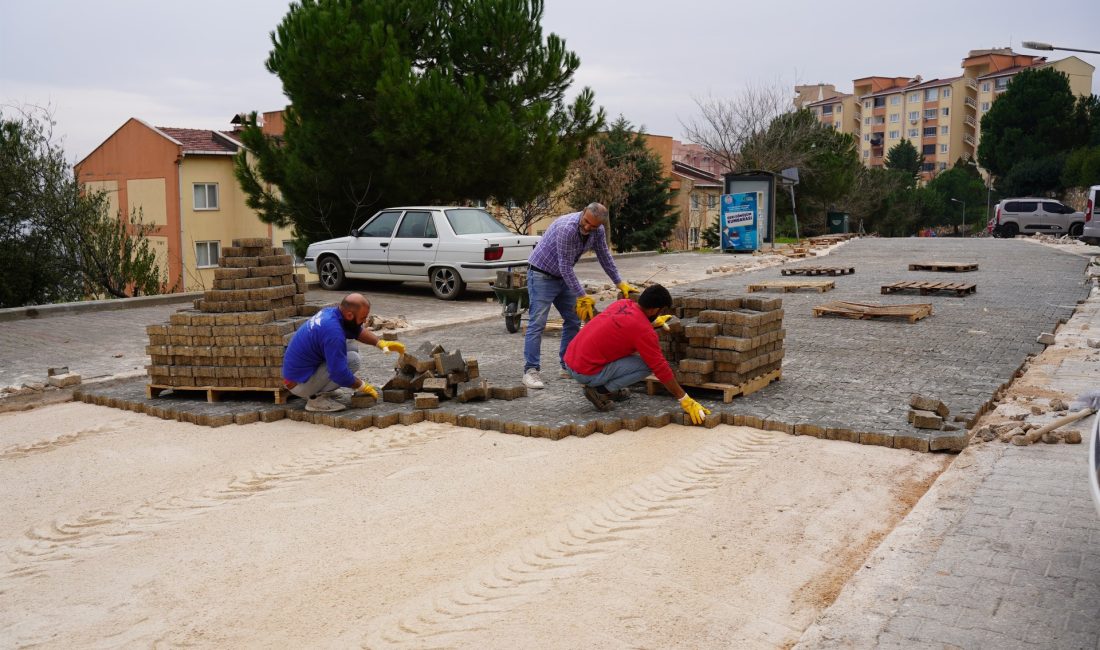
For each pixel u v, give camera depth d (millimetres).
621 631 3402
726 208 27109
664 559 4074
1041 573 3697
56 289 18641
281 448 6117
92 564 4262
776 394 7055
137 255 19125
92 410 7457
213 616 3668
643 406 6746
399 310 13969
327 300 15227
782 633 3381
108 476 5629
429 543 4367
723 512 4656
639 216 38781
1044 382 7406
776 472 5266
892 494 4879
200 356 7289
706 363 6785
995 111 68562
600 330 6457
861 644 3168
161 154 35031
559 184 22703
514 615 3562
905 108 106250
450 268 15141
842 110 113312
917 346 9234
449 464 5641
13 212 17250
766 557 4082
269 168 19953
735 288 15906
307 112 18766
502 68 19828
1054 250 24969
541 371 8438
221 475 5578
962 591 3553
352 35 17531
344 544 4391
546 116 19531
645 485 5117
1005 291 14281
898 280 16594
